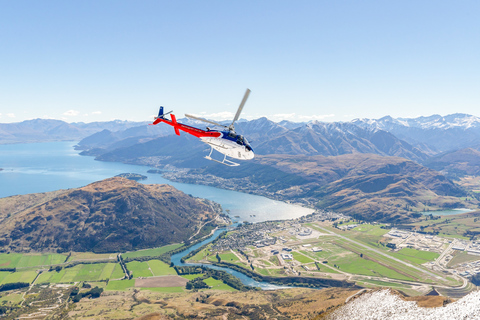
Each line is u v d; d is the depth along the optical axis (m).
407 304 86.62
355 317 89.81
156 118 80.62
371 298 96.75
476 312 69.69
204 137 74.38
